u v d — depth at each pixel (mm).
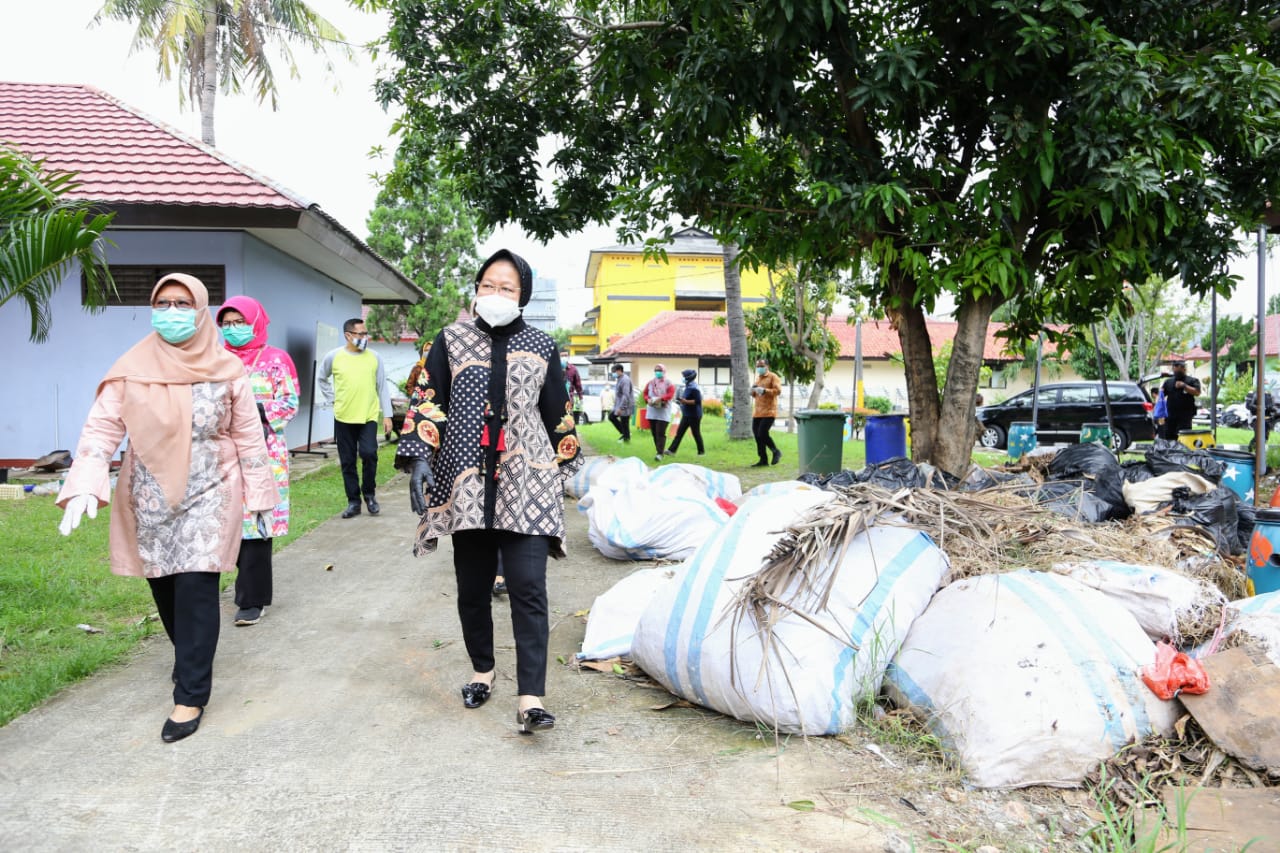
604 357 38500
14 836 2600
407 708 3627
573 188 10414
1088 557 3795
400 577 5934
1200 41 6980
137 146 10898
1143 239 6121
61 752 3186
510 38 10086
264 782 2961
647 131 7590
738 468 12070
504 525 3191
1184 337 38875
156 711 3572
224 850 2543
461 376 3250
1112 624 3195
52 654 4234
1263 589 4098
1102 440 12719
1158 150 5605
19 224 4812
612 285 44906
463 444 3225
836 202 6117
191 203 9828
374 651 4375
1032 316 7656
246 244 10891
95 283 5441
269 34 24078
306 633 4676
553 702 3709
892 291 7223
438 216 34281
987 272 5812
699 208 7578
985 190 5938
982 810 2750
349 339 8203
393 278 16328
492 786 2941
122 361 3354
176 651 3383
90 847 2549
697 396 13844
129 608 5062
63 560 5977
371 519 8133
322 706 3643
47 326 5672
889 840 2570
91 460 3199
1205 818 2637
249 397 3539
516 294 3334
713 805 2812
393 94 9969
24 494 8742
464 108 9906
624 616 4301
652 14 8430
